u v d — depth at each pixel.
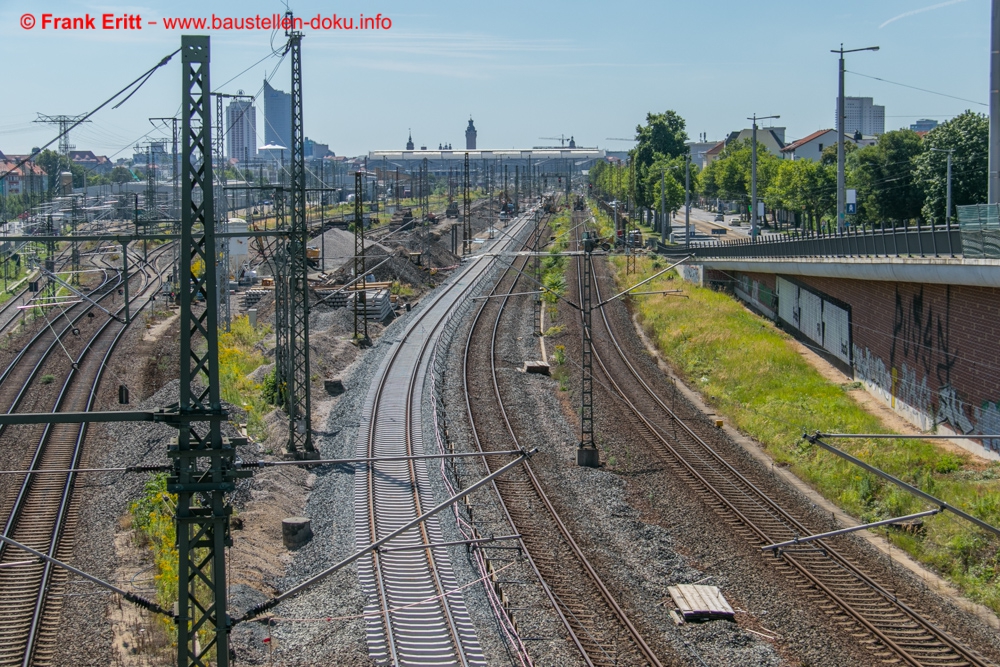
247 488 29.88
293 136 34.22
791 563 25.67
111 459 33.03
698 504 30.56
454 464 34.44
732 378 48.00
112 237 21.66
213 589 15.72
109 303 71.12
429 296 77.94
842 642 21.44
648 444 37.38
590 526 28.50
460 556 25.92
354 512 28.91
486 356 54.09
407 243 95.25
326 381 46.50
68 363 51.16
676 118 132.25
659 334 59.31
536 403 44.03
